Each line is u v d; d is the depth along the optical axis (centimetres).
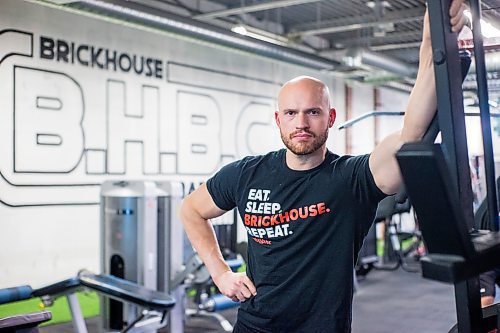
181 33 609
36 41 618
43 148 625
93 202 673
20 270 604
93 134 673
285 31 941
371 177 156
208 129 820
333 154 173
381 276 797
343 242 162
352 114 1109
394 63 888
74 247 655
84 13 529
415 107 117
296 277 167
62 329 525
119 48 700
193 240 195
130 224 443
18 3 603
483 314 124
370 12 841
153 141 742
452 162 96
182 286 461
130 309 429
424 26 113
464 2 103
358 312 586
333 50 938
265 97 920
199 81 805
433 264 81
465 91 166
